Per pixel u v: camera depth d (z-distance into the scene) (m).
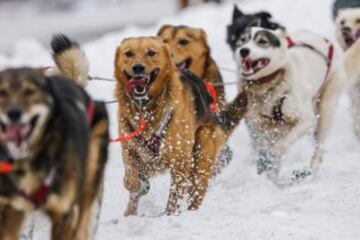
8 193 6.68
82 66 9.33
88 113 7.29
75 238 7.42
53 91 6.62
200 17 24.38
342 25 15.60
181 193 10.43
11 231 6.96
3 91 6.49
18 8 49.25
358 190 10.40
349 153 13.74
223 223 9.16
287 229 8.75
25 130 6.47
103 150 7.65
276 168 12.01
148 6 47.78
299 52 12.91
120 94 10.41
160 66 10.21
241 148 13.77
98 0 49.94
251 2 26.81
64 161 6.65
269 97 12.47
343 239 8.36
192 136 10.56
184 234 8.83
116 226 9.45
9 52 31.78
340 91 13.70
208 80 13.48
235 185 11.80
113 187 11.41
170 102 10.21
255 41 12.34
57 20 43.81
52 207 6.78
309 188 10.67
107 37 23.58
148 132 10.20
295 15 23.80
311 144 13.98
